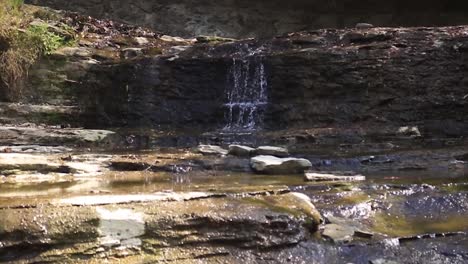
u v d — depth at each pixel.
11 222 2.60
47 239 2.60
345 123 7.62
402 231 3.22
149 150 6.63
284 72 8.16
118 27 10.19
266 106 8.12
